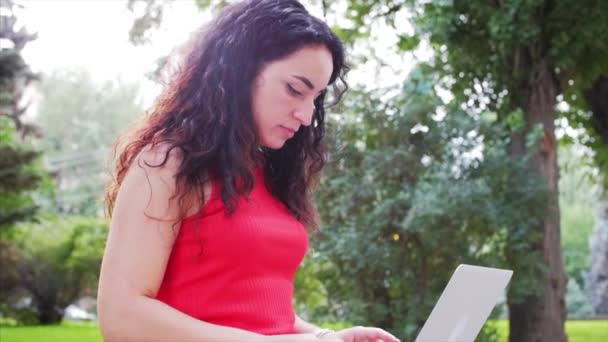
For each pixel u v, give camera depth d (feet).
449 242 24.40
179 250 6.05
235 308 6.07
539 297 26.25
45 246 66.18
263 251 6.16
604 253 62.80
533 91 27.20
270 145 6.37
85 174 118.01
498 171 25.40
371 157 25.14
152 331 5.59
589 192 77.66
